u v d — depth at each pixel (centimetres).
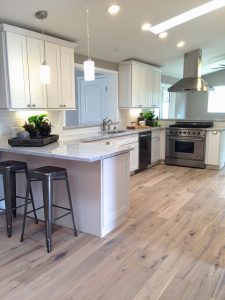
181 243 262
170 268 221
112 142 457
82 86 594
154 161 601
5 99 309
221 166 576
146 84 590
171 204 366
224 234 280
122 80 552
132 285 201
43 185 250
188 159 586
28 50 320
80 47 432
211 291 194
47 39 341
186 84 585
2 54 301
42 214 317
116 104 559
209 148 561
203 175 518
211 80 911
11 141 302
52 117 409
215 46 584
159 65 658
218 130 543
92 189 272
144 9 343
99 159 247
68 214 281
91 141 410
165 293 192
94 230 278
